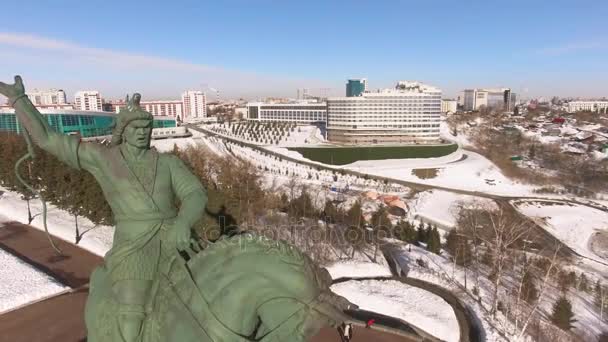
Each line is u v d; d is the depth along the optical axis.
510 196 70.19
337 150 100.44
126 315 4.57
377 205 54.41
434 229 35.22
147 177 4.87
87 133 82.81
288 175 77.44
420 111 122.00
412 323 21.16
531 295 26.19
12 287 22.34
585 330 25.16
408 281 27.23
